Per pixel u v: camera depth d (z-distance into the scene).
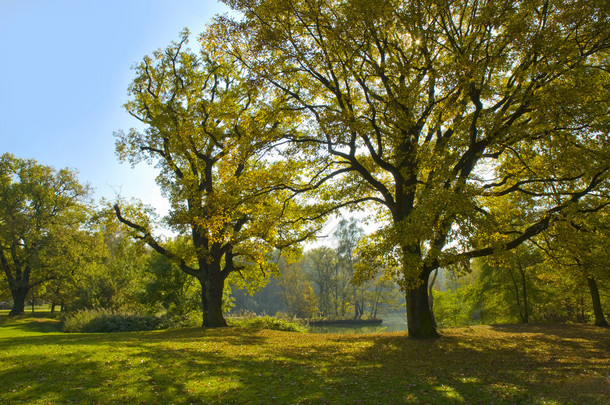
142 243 21.89
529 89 12.01
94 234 42.84
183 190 20.47
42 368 8.92
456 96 13.26
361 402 7.19
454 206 10.85
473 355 12.08
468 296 35.88
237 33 13.48
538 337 16.81
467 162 14.08
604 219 15.47
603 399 6.77
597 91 11.49
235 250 21.27
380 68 13.03
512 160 13.85
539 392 7.48
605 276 15.20
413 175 14.84
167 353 10.82
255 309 71.56
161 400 7.24
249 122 15.11
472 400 7.22
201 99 21.14
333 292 61.88
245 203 15.66
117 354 10.25
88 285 35.44
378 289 56.00
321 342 15.30
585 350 13.19
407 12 12.11
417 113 13.69
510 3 11.48
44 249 39.72
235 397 7.46
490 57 12.22
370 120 13.72
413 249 13.43
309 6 12.45
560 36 11.64
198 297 30.66
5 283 40.28
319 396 7.53
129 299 35.34
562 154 11.70
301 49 12.91
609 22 11.07
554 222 13.18
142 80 21.95
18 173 42.31
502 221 15.32
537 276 31.75
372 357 11.72
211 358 10.63
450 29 13.99
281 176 15.70
